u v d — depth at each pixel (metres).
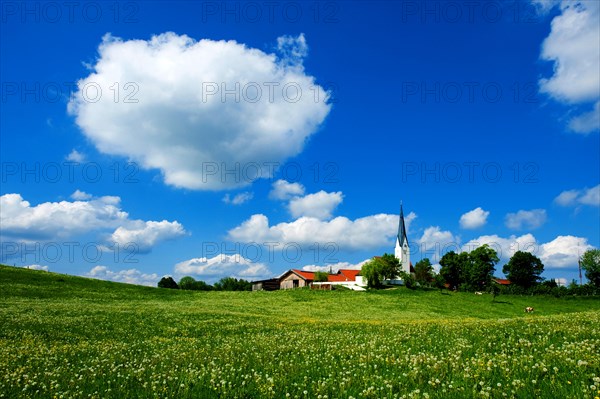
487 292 119.00
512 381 8.68
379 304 78.25
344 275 161.50
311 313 64.50
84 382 11.41
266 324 34.69
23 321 31.45
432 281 153.00
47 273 90.88
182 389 10.12
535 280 143.00
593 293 110.38
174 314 42.94
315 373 11.52
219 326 33.41
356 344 17.23
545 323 19.92
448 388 8.94
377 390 9.02
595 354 10.56
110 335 27.69
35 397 9.95
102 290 80.44
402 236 174.12
